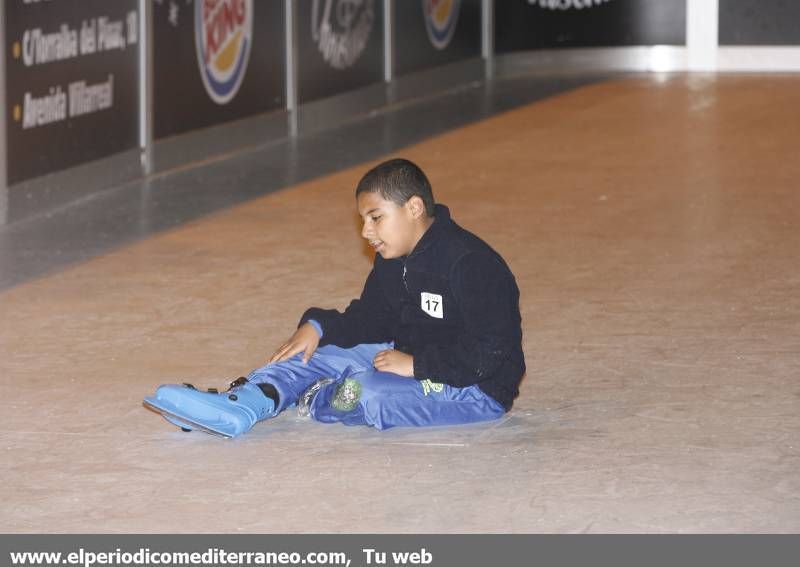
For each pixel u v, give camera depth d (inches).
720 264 550.6
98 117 730.8
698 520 288.8
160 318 474.9
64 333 455.5
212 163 839.1
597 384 389.4
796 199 697.6
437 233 332.5
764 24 1354.6
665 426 351.3
